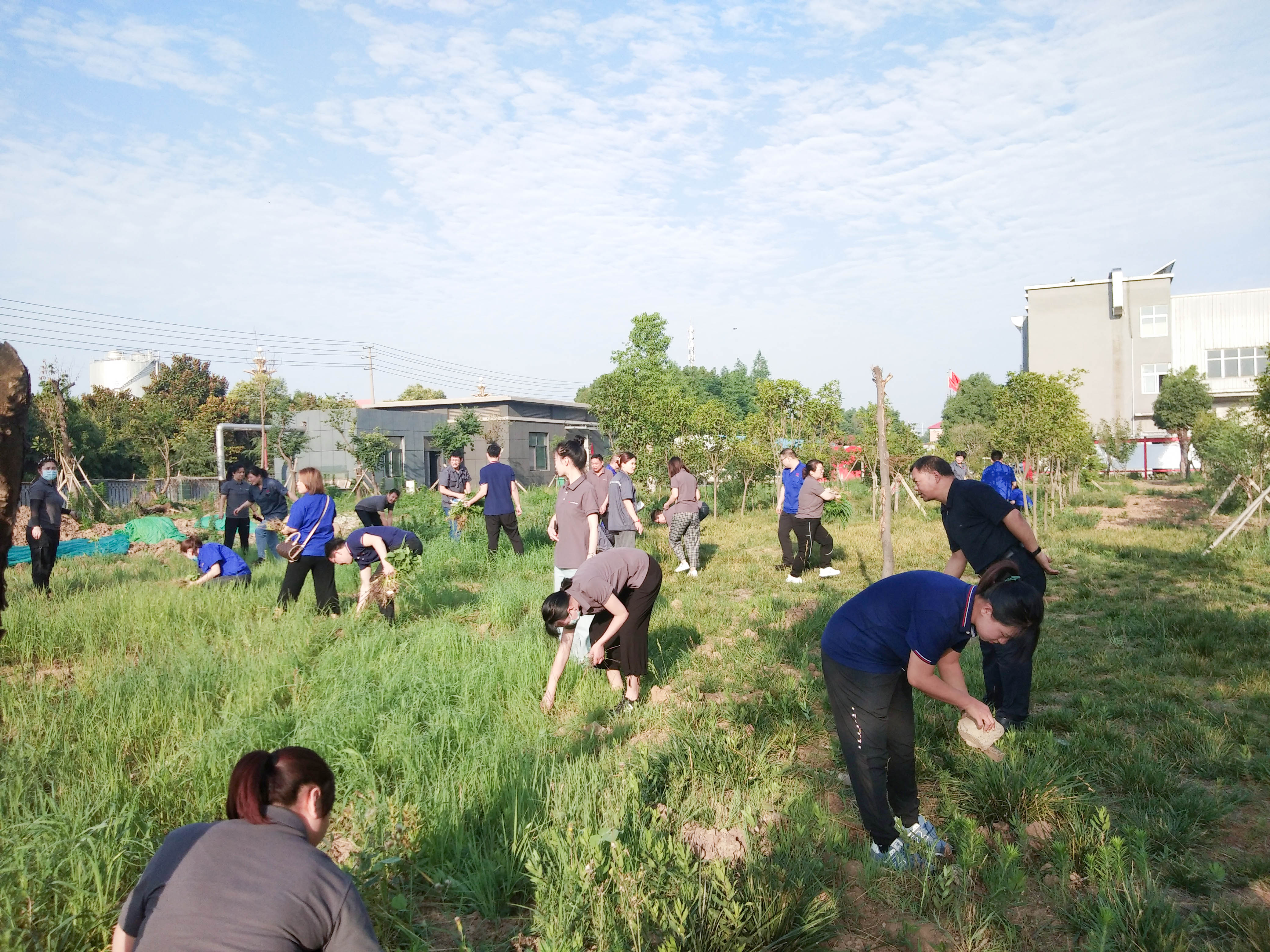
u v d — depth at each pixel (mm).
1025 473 16859
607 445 45031
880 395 8945
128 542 17125
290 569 8344
